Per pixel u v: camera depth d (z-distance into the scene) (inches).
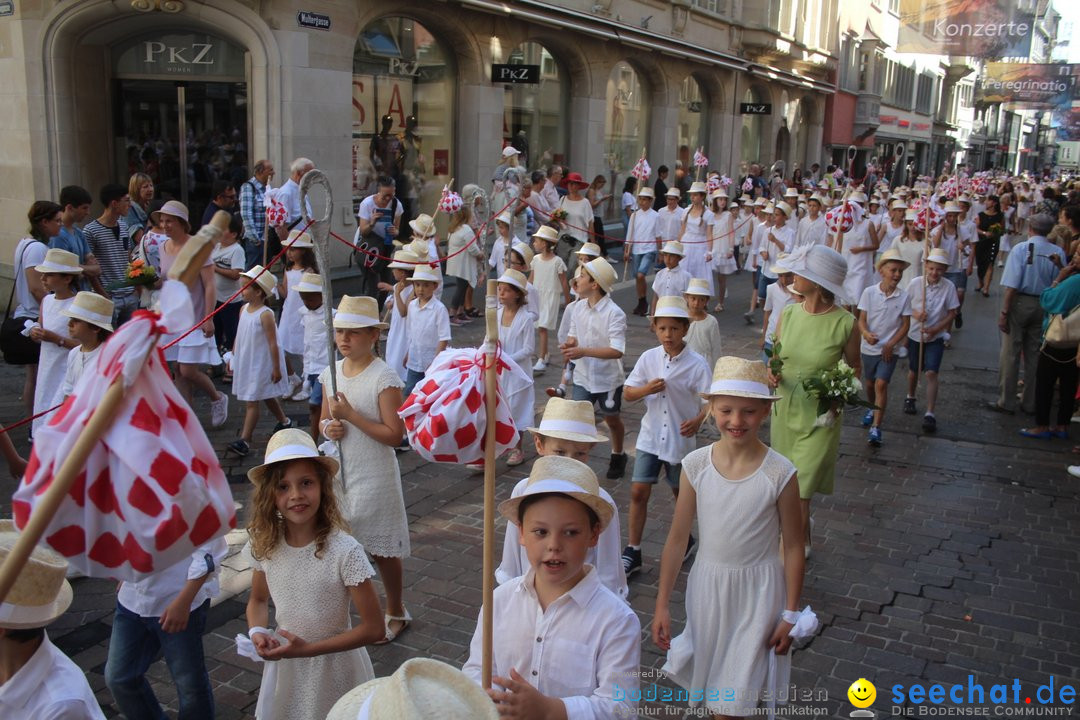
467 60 687.7
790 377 229.0
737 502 147.4
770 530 148.1
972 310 659.4
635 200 797.9
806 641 203.8
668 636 150.4
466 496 285.1
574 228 595.5
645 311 585.9
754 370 150.0
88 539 83.4
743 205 724.0
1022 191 1090.1
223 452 314.0
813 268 225.3
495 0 684.1
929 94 2194.9
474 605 217.0
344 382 194.2
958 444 354.3
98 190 557.0
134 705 150.3
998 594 229.9
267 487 137.9
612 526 154.9
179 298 80.4
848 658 197.8
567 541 109.3
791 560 147.7
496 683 103.3
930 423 367.2
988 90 1219.2
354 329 191.5
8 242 541.6
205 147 562.3
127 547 82.6
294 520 137.6
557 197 627.8
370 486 191.3
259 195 475.5
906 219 510.9
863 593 228.1
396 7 605.6
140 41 548.7
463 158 706.2
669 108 995.3
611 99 906.1
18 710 107.8
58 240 326.3
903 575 239.0
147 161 567.5
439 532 257.6
